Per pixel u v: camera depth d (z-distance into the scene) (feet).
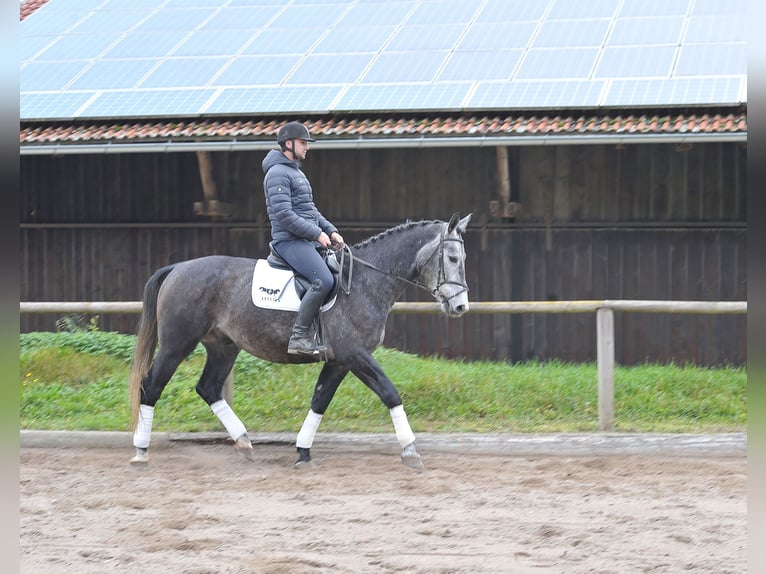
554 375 38.83
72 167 52.75
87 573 20.58
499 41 52.54
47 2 67.15
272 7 60.49
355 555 21.58
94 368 40.14
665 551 21.80
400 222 49.70
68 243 52.80
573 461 30.71
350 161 50.08
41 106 49.57
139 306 34.91
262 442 33.01
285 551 21.93
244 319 29.86
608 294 48.03
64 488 27.86
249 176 50.96
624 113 45.60
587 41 51.21
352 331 29.53
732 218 46.73
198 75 51.75
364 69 50.55
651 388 36.91
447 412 35.24
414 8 58.08
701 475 28.94
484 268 49.21
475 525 23.85
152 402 30.78
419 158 49.55
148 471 30.14
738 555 21.48
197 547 22.22
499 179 47.03
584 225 48.21
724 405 35.27
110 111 48.42
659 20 52.75
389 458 31.60
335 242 29.50
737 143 46.11
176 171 51.80
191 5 62.23
